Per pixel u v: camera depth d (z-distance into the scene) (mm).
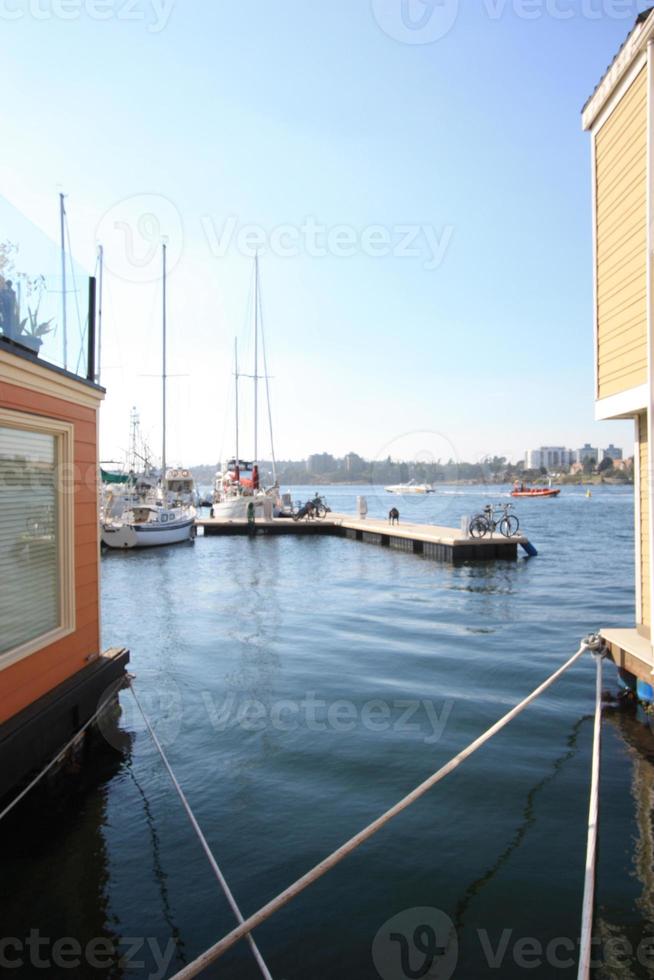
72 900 4160
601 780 5754
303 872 4406
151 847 4766
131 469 38750
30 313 5969
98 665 7070
